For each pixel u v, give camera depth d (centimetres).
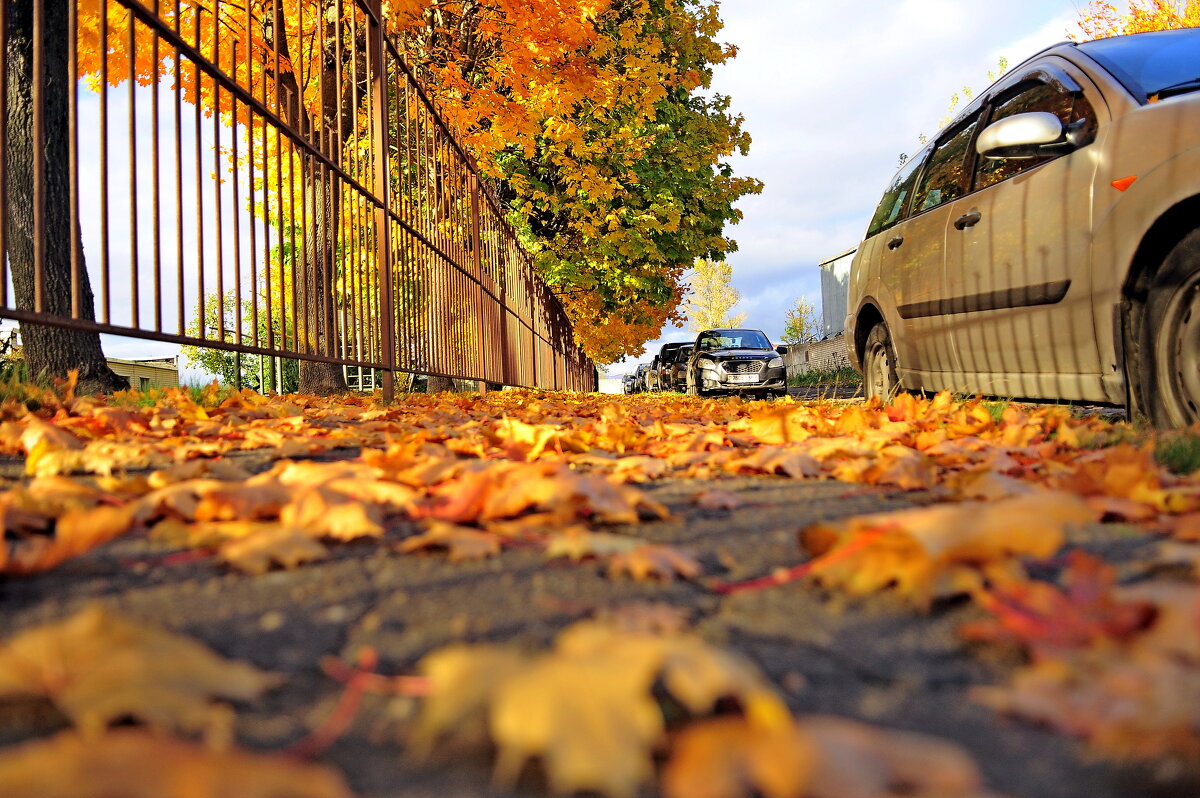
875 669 90
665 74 1470
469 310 913
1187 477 203
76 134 292
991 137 376
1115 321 325
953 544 106
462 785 66
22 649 78
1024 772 69
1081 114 362
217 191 389
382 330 594
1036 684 80
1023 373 402
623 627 97
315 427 341
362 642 96
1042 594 100
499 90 1235
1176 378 298
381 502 167
